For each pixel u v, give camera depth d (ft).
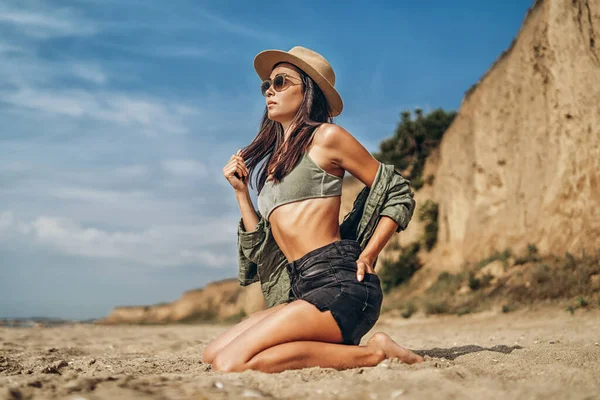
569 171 46.44
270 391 8.27
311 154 11.75
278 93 12.51
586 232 43.37
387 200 11.98
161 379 8.89
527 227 52.65
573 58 47.09
